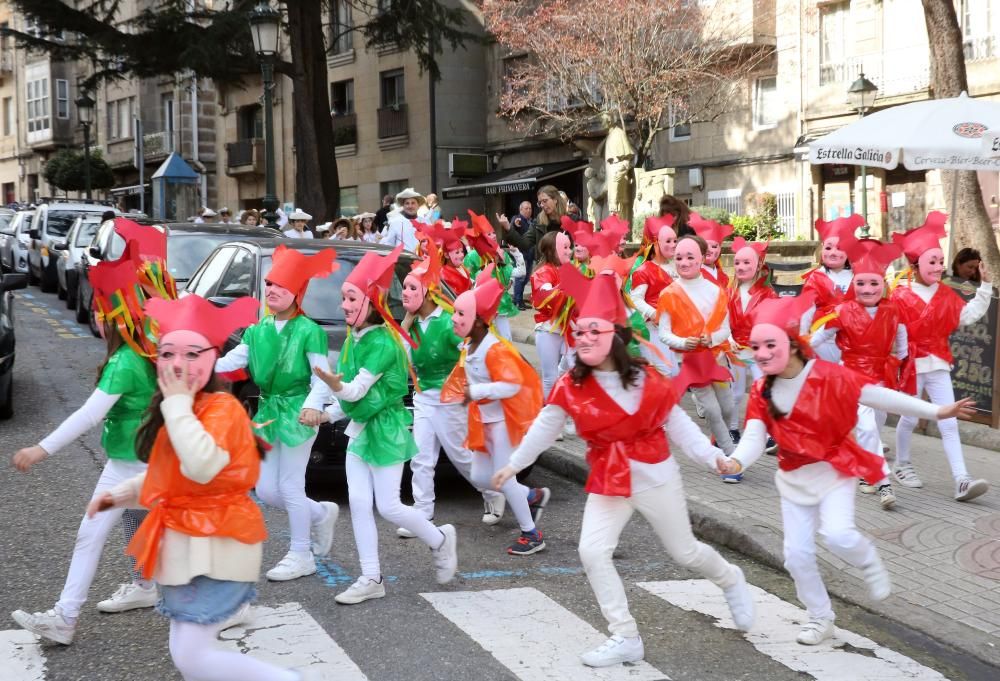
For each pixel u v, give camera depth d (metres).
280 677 3.74
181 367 3.64
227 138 42.47
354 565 6.21
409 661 4.77
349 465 5.64
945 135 9.92
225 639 4.98
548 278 9.18
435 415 6.83
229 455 3.71
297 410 5.79
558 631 5.17
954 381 9.76
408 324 6.82
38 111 54.47
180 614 3.71
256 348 5.79
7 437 9.52
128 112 47.72
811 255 15.77
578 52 24.11
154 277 5.32
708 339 7.66
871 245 7.91
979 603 5.48
